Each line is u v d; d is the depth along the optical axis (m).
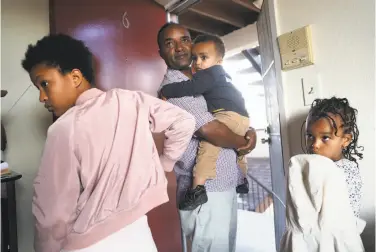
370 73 0.66
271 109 1.02
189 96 0.90
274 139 1.02
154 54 1.48
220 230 0.90
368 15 0.66
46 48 0.59
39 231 0.52
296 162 0.61
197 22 1.65
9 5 1.13
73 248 0.52
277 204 1.06
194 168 0.89
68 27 1.13
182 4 1.48
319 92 0.77
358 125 0.69
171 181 1.48
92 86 0.66
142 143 0.59
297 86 0.83
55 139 0.50
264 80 1.09
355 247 0.55
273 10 0.88
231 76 1.15
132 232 0.57
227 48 1.59
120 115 0.57
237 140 0.92
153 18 1.50
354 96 0.70
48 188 0.50
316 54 0.78
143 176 0.58
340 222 0.55
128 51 1.36
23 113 1.13
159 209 1.43
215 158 0.88
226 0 1.45
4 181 0.88
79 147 0.51
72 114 0.53
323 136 0.63
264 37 1.04
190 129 0.69
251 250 1.10
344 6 0.71
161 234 1.43
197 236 0.89
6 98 1.11
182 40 1.02
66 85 0.60
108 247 0.53
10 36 1.13
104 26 1.26
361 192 0.69
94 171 0.52
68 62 0.59
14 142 1.12
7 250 0.92
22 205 1.11
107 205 0.53
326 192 0.55
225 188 0.92
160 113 0.64
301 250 0.58
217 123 0.87
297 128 0.84
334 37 0.73
